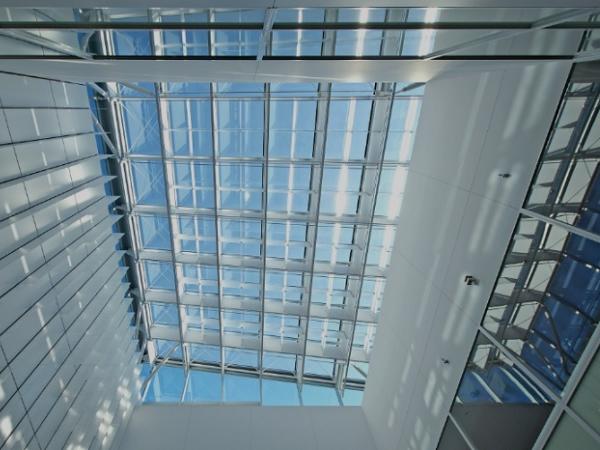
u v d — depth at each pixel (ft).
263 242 35.73
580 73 11.75
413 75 16.35
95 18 7.83
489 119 16.69
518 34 9.02
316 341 42.68
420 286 23.35
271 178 34.45
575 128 12.10
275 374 44.78
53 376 22.21
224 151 32.99
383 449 29.09
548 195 13.24
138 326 40.88
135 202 35.45
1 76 17.67
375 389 31.32
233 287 39.81
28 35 9.47
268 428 34.68
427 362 22.20
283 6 6.75
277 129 32.22
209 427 34.83
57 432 22.68
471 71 15.56
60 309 22.80
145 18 7.93
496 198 16.05
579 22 8.02
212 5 6.63
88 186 25.14
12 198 18.51
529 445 14.37
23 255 18.51
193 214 34.58
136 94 30.30
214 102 29.73
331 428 34.06
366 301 39.42
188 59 11.50
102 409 29.01
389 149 31.81
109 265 29.45
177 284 38.52
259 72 14.56
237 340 42.50
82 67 13.42
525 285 14.44
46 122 21.25
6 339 18.34
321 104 30.71
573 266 12.30
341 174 34.04
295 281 39.81
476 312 17.54
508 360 15.40
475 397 17.52
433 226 21.85
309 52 11.44
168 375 43.88
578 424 12.23
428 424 21.88
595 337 11.69
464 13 7.28
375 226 34.63
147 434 33.94
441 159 21.12
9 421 18.58
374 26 8.43
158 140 32.53
